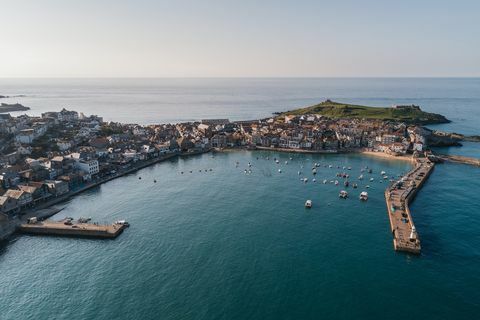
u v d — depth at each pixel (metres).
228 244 101.50
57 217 122.44
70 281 83.88
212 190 152.12
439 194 143.12
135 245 101.81
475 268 88.31
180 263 91.25
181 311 72.69
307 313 72.00
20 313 72.81
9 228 109.94
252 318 70.62
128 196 144.88
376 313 72.06
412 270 87.62
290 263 90.94
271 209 128.75
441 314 71.88
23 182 142.00
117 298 77.12
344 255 95.00
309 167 190.88
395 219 116.00
